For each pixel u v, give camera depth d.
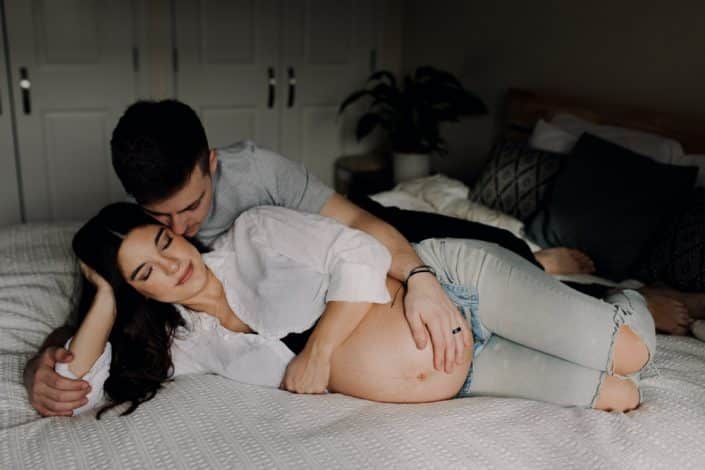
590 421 1.24
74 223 2.25
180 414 1.28
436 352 1.31
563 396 1.34
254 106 3.88
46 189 3.54
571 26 2.89
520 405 1.30
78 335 1.35
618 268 2.05
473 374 1.43
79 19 3.40
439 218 1.78
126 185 1.27
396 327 1.34
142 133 1.24
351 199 1.94
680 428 1.24
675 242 1.95
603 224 2.10
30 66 3.36
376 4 4.03
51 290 1.77
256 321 1.39
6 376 1.42
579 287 1.63
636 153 2.18
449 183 2.78
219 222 1.56
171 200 1.28
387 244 1.45
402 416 1.25
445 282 1.47
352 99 3.57
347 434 1.18
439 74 3.34
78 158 3.56
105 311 1.35
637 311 1.37
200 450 1.16
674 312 1.73
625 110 2.60
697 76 2.41
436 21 3.76
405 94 3.41
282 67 3.89
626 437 1.20
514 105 3.07
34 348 1.57
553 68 3.01
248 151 1.56
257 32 3.79
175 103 1.33
